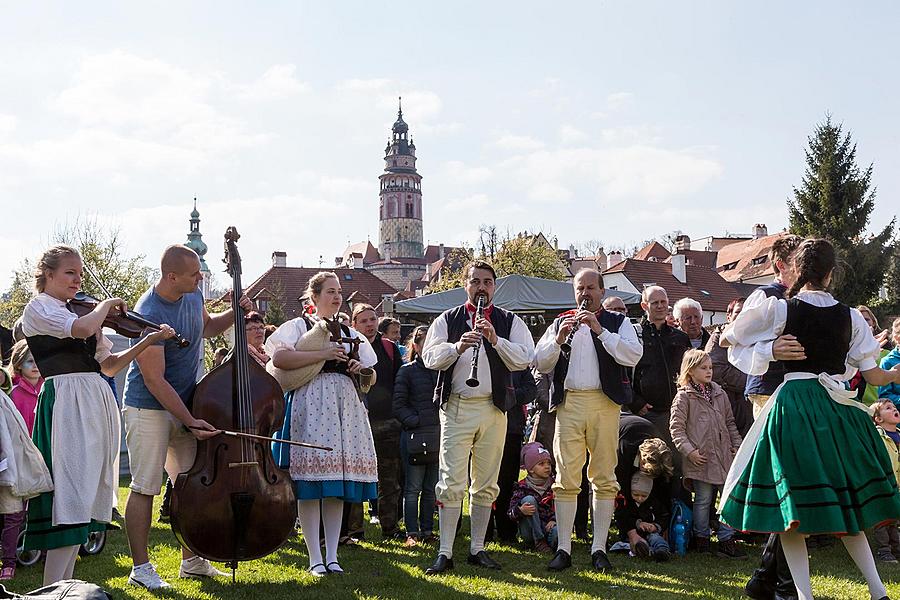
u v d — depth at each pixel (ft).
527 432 39.14
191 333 18.35
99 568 19.86
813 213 130.62
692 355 22.94
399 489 24.77
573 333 19.67
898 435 21.98
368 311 24.75
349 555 21.63
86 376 16.22
